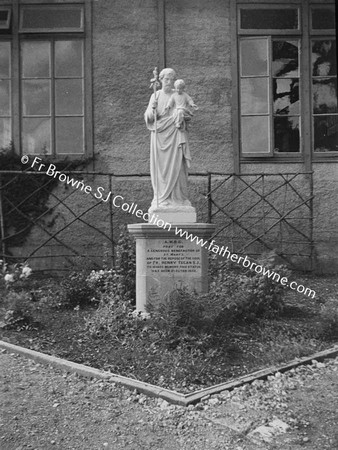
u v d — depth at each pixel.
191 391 5.73
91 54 14.38
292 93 14.76
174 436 4.82
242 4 14.66
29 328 8.02
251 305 8.21
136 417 5.16
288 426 4.99
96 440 4.73
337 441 4.71
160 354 6.72
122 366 6.45
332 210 14.33
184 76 14.44
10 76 14.45
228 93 14.48
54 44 14.50
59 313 8.97
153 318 7.23
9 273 11.50
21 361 6.75
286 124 14.69
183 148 8.50
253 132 14.59
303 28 14.68
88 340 7.46
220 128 14.41
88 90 14.31
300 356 6.90
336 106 14.65
